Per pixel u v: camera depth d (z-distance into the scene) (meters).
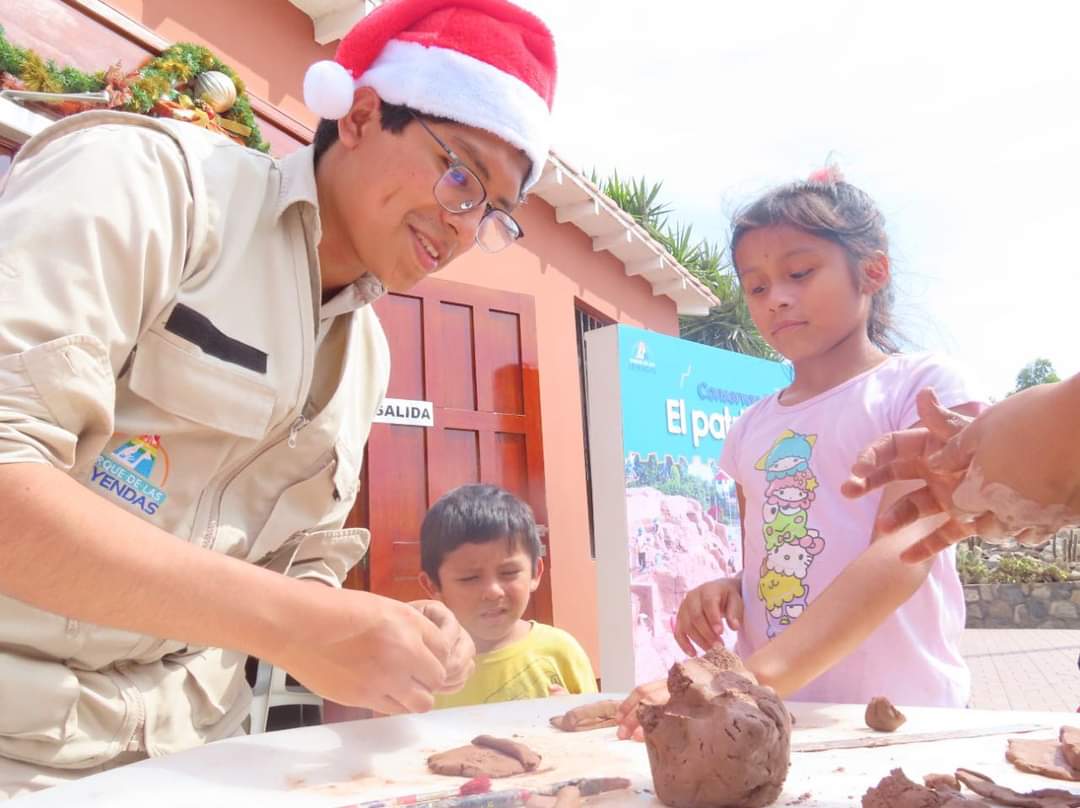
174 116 3.54
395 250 1.76
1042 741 1.37
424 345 5.40
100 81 3.37
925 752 1.40
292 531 1.83
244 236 1.62
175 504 1.57
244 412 1.58
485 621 2.90
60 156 1.41
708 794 1.19
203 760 1.38
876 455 1.36
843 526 2.19
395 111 1.69
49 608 1.19
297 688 2.58
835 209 2.31
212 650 1.73
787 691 1.67
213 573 1.25
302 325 1.69
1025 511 1.08
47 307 1.25
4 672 1.38
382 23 1.75
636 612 5.01
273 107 4.40
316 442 1.80
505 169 1.76
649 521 5.23
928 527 1.76
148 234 1.39
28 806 1.17
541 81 1.83
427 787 1.30
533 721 1.72
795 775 1.31
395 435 5.16
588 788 1.30
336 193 1.77
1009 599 16.12
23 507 1.13
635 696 1.64
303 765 1.40
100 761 1.51
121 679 1.55
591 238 7.35
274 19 4.74
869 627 1.72
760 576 2.33
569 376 6.74
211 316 1.54
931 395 1.28
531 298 6.16
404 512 5.11
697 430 5.80
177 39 4.20
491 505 2.98
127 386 1.51
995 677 9.89
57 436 1.21
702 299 8.52
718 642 2.14
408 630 1.39
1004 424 1.08
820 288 2.26
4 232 1.29
